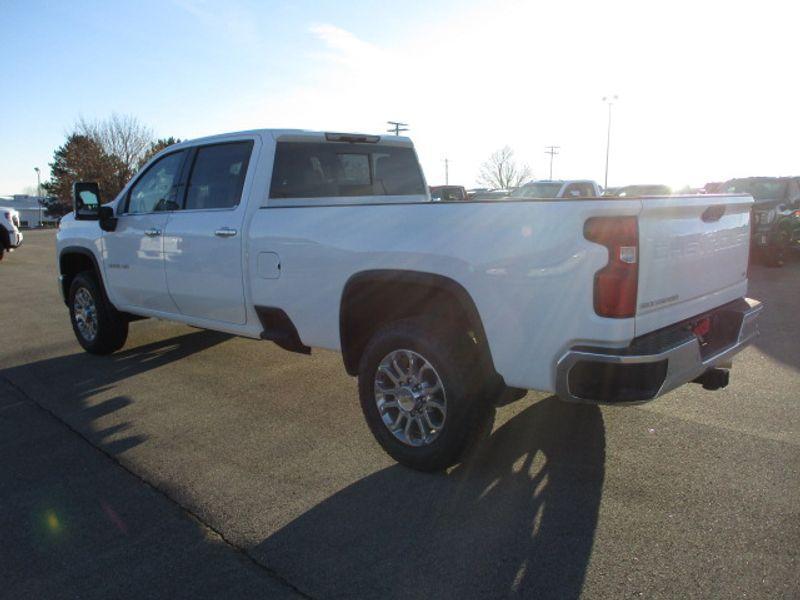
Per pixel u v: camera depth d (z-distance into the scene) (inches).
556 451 158.9
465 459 148.5
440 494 139.0
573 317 122.3
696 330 146.6
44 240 1112.8
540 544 118.7
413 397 146.6
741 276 165.5
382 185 230.7
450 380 139.1
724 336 155.0
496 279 130.8
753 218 507.8
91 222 250.7
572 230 120.7
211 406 197.8
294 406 197.0
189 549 120.2
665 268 128.7
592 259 119.3
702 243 141.8
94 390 215.9
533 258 125.5
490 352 135.3
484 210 132.6
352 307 161.6
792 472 144.9
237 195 194.2
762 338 271.7
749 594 103.3
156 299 224.7
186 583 110.0
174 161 219.3
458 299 137.8
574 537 120.7
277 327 185.9
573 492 137.9
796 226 520.7
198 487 144.5
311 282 167.8
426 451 145.7
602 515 128.3
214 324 207.3
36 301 414.6
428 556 115.8
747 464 149.3
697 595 103.4
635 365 120.1
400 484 144.2
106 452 165.0
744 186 583.8
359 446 165.8
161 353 263.0
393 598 104.7
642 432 169.2
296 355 256.5
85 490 144.3
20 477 151.6
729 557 113.3
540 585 106.9
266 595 106.2
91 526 129.0
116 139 2265.0
